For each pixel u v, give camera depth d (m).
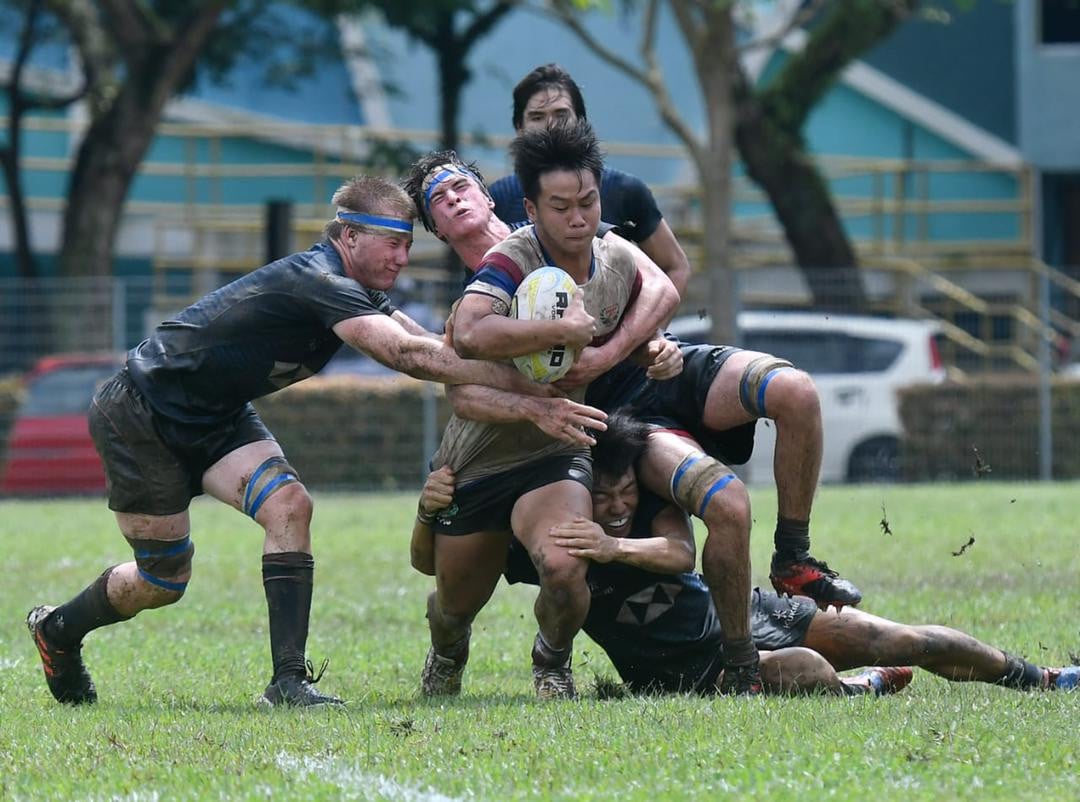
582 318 21.86
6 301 77.44
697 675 23.70
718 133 83.75
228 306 23.47
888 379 79.50
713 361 23.91
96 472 77.12
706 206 84.06
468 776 17.69
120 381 23.81
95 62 103.12
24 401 77.06
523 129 27.12
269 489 23.62
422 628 33.50
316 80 122.75
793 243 102.94
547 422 22.12
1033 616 31.59
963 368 93.25
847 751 18.31
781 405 23.12
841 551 44.50
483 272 22.48
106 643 31.12
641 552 22.75
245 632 32.97
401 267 24.03
